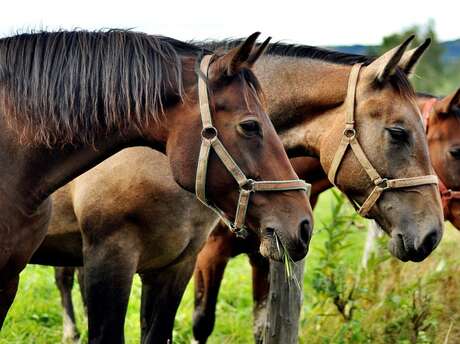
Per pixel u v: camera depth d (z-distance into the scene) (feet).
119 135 12.04
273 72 15.15
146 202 14.47
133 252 14.73
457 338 20.76
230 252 18.53
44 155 12.05
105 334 14.69
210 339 21.49
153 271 15.78
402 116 13.82
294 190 11.39
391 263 22.81
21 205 12.12
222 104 11.39
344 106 14.37
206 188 11.44
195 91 11.62
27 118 11.89
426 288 22.31
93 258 14.75
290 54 15.23
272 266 15.92
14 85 11.98
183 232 14.87
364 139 14.03
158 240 14.82
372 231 23.68
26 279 24.50
